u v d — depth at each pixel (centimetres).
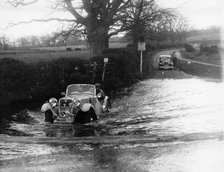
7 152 1077
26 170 867
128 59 3306
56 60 2652
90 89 1791
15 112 1938
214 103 2005
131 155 972
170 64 4972
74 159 958
